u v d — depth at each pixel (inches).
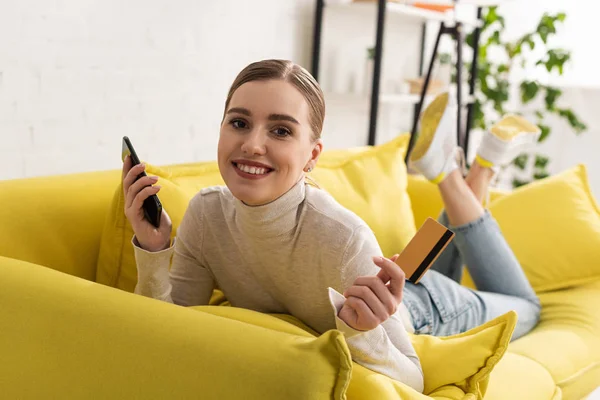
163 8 86.1
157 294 46.1
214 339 34.2
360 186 71.4
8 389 39.8
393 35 140.8
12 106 70.3
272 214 42.8
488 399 49.9
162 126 88.7
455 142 74.5
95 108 79.4
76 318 37.9
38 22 71.7
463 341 43.6
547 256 78.9
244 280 50.0
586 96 179.0
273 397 31.4
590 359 64.9
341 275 43.4
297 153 40.8
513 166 184.4
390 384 37.7
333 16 120.3
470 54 162.2
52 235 53.0
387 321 42.7
